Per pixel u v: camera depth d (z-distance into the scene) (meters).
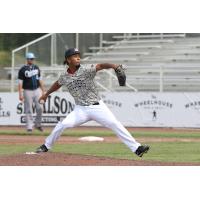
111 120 31.77
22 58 82.12
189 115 67.44
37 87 59.41
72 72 31.89
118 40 99.25
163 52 90.94
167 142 49.44
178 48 91.06
